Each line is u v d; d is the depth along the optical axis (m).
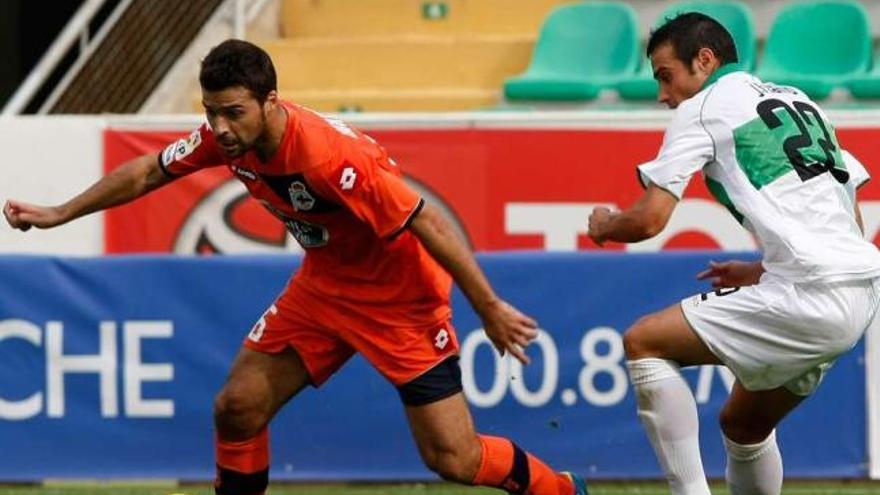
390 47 41.72
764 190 17.95
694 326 18.28
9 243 32.50
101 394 25.69
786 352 18.12
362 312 18.52
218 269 25.61
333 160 17.34
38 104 46.66
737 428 19.48
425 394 18.53
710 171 18.23
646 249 30.89
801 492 25.30
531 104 39.22
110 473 25.66
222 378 25.62
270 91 17.06
